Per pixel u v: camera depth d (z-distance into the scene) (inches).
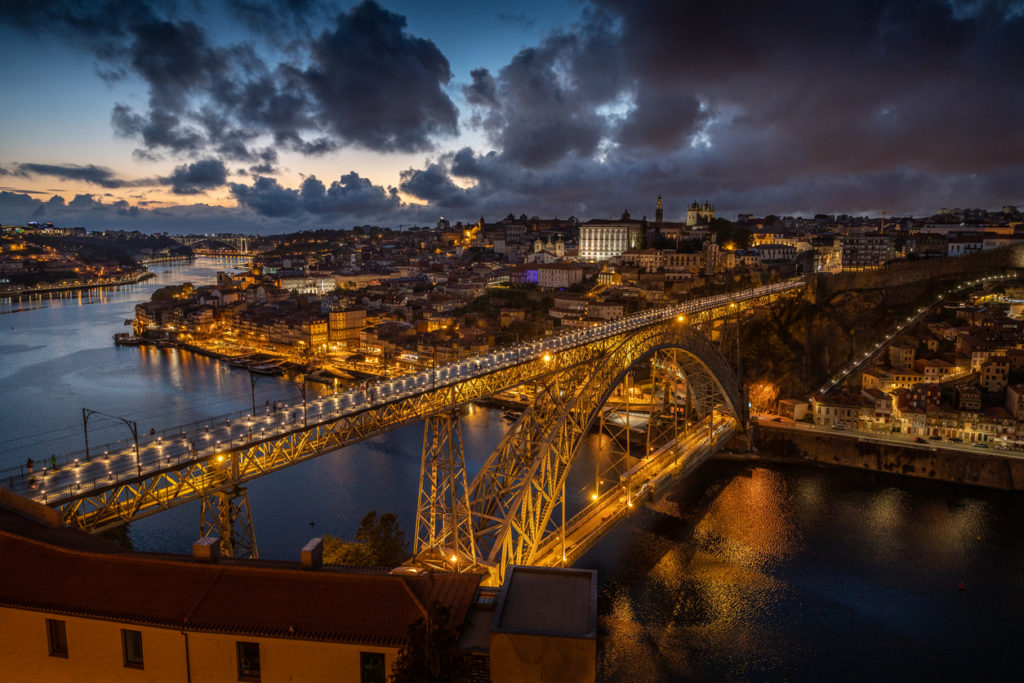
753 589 3612.2
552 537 3378.4
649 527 4360.2
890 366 6673.2
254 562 1197.1
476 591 1120.2
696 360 4980.3
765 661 3031.5
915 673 2952.8
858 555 3978.8
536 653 975.0
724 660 3038.9
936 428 5482.3
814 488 5059.1
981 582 3676.2
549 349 3540.8
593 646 964.6
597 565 3865.7
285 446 2444.6
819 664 3011.8
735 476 5319.9
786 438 5772.6
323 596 1067.9
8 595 1080.8
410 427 6402.6
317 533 4037.9
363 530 3233.3
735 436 5900.6
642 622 3319.4
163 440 2412.6
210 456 2183.8
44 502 1839.3
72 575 1115.9
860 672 2957.7
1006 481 4970.5
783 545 4104.3
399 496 4623.5
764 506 4709.6
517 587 1127.6
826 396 6156.5
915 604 3469.5
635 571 3794.3
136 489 2094.0
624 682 2888.8
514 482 3102.9
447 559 2532.0
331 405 2721.5
